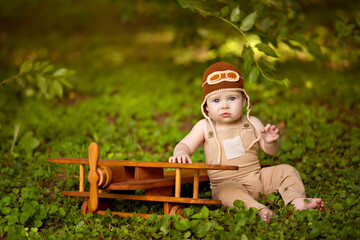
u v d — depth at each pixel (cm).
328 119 621
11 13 1789
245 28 385
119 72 1065
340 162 446
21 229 296
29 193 358
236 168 291
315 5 1242
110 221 312
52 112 714
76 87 905
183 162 308
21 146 519
